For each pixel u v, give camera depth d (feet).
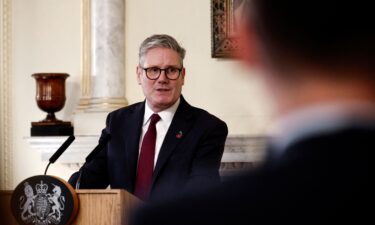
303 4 2.24
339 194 2.16
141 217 2.23
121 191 10.23
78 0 26.73
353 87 2.21
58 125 25.17
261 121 2.31
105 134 14.53
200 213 2.20
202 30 26.27
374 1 2.19
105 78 26.09
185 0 26.40
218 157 13.93
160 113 14.38
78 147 25.09
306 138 2.22
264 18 2.28
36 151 26.53
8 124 26.61
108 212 10.25
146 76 14.48
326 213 2.16
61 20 26.73
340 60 2.22
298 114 2.26
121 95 26.18
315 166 2.19
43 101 24.80
